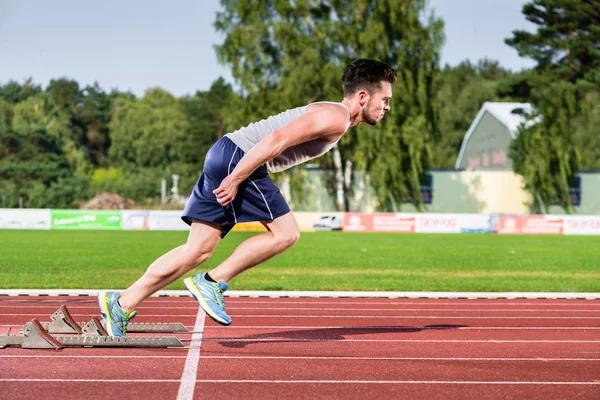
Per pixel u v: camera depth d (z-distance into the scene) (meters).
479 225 60.38
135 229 60.03
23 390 6.31
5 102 138.25
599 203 75.12
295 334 10.19
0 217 59.69
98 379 6.77
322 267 26.09
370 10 63.62
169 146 142.12
